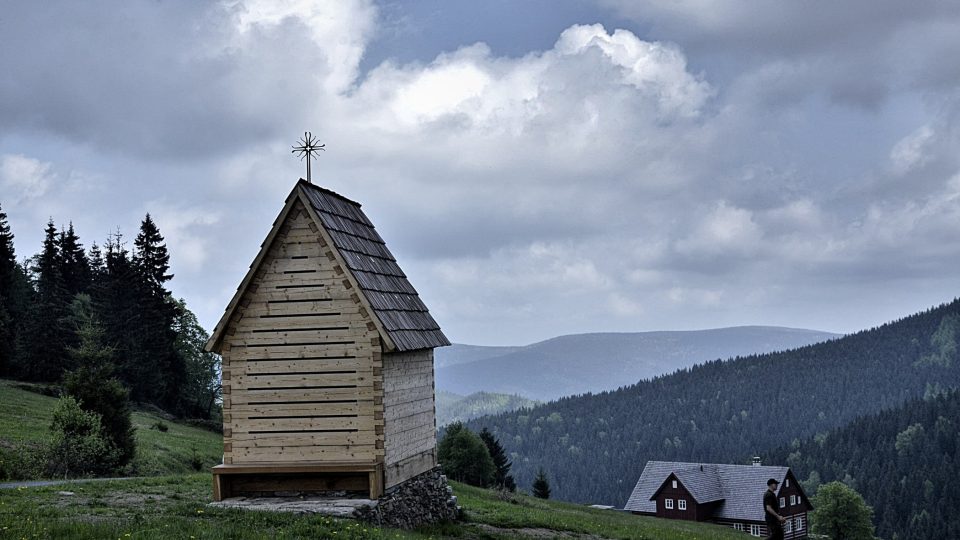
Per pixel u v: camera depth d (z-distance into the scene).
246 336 27.77
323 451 27.08
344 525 23.20
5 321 98.75
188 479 36.03
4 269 110.88
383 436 26.97
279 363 27.53
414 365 30.42
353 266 27.89
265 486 27.67
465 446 100.00
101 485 31.59
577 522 38.72
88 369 54.84
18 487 29.73
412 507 29.08
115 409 54.09
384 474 27.03
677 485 119.88
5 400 73.06
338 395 27.19
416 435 30.27
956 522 186.50
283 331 27.62
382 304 28.31
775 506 28.27
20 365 97.88
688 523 74.44
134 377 105.44
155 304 112.31
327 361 27.33
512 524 34.09
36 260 120.25
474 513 36.09
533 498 63.84
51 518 21.98
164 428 82.25
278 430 27.31
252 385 27.56
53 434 48.97
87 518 22.48
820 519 131.62
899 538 190.88
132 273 110.44
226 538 20.31
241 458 27.36
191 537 19.77
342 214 30.27
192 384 121.25
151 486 32.41
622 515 69.44
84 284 127.31
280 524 23.09
